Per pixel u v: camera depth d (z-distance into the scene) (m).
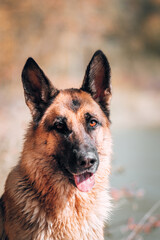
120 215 6.45
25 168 4.06
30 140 4.14
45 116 4.20
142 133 16.61
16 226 3.87
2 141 6.04
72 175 4.09
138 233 5.94
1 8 14.28
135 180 8.37
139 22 44.00
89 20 23.20
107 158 4.35
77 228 3.97
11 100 9.27
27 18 15.16
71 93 4.41
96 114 4.32
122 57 37.25
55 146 4.09
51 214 3.93
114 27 32.09
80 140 4.05
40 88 4.33
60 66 21.91
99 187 4.23
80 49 25.98
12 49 13.09
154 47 42.75
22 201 3.93
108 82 4.54
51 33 16.17
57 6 16.75
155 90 28.58
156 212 6.67
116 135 16.03
